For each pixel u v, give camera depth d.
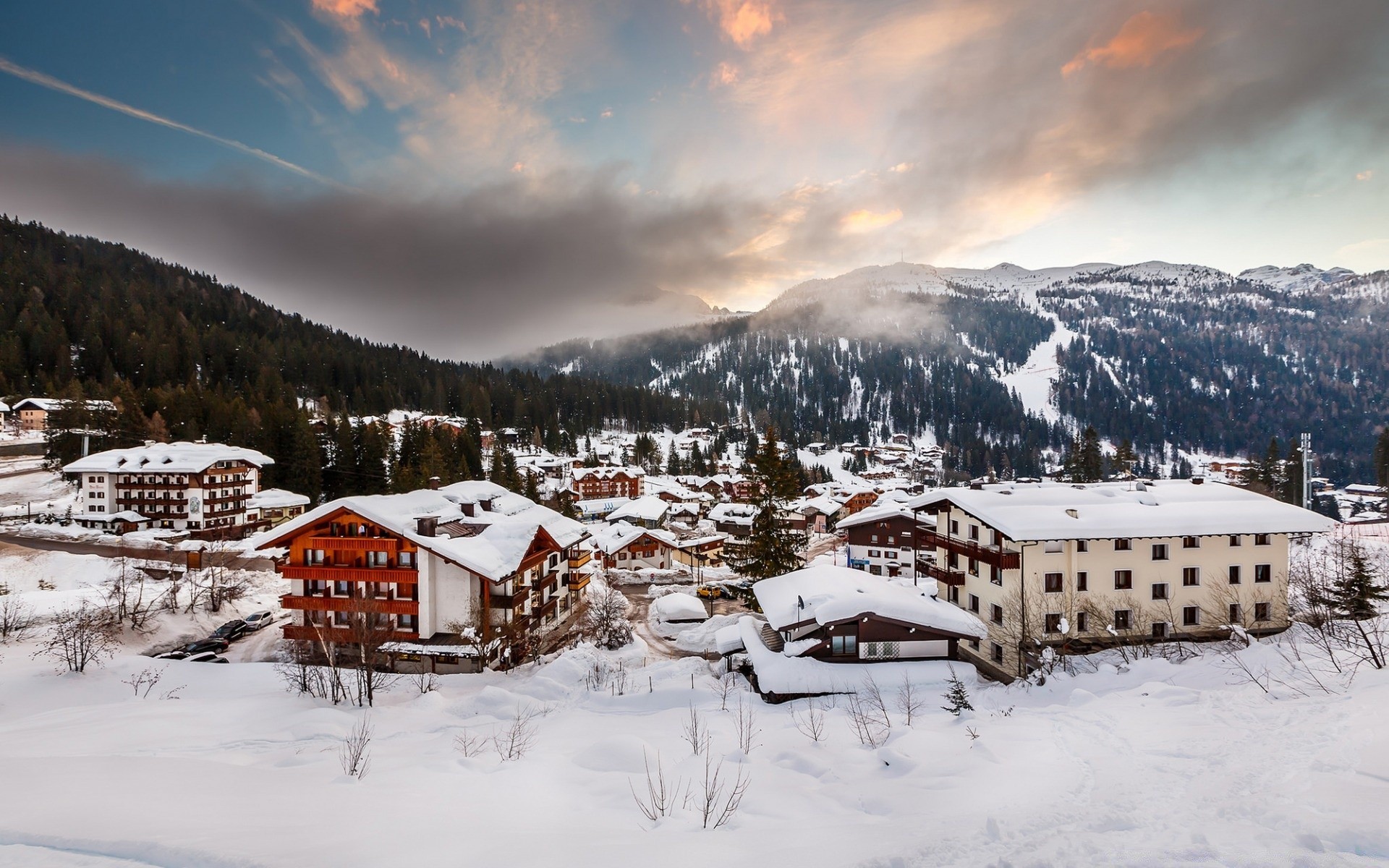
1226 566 37.28
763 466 47.34
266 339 177.75
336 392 168.75
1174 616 36.62
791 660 30.98
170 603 46.16
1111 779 12.95
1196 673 24.22
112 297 175.12
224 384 151.12
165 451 78.75
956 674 30.94
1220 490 40.28
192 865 8.88
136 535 71.19
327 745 19.86
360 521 40.75
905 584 50.38
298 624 40.59
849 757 17.30
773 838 10.81
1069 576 36.09
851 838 10.59
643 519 103.75
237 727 23.25
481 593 39.72
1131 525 35.28
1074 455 110.00
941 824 11.09
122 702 28.02
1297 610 37.22
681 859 9.67
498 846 10.25
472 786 14.53
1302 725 14.56
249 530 79.94
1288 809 10.03
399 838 10.40
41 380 129.75
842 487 163.75
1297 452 102.94
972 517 40.75
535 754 18.34
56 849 9.34
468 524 44.53
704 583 74.56
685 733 21.34
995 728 19.03
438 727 23.34
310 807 12.21
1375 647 21.53
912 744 17.17
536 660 39.78
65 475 85.94
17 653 34.88
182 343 156.50
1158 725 16.89
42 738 20.42
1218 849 8.80
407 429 112.88
